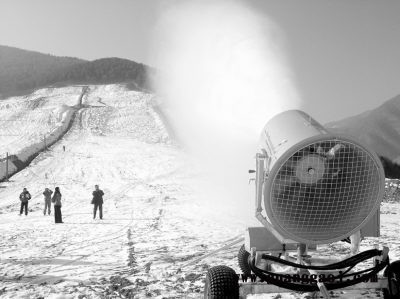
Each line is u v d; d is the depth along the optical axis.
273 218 4.31
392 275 4.60
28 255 11.77
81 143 71.62
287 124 4.72
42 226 19.61
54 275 9.02
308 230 4.37
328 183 4.33
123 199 31.75
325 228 4.37
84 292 7.28
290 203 4.34
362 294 5.95
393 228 16.31
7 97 179.75
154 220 20.67
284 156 4.21
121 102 140.75
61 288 7.71
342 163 4.30
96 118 103.25
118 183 41.41
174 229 17.12
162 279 7.98
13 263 10.55
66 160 55.81
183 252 11.35
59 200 20.88
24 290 7.70
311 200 4.33
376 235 4.57
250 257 4.68
